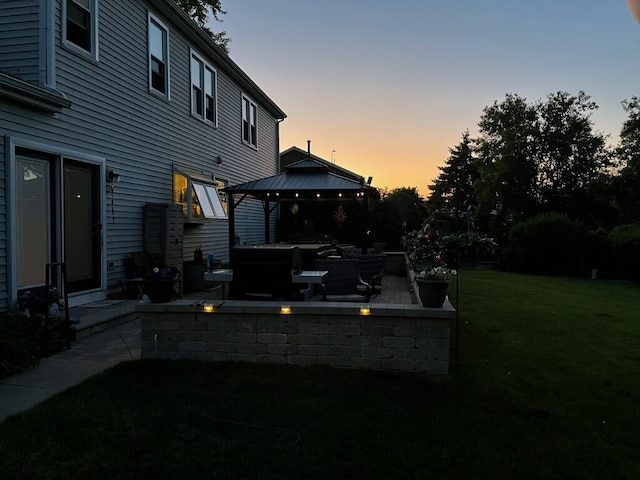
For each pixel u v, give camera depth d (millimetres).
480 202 29281
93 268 7438
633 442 3160
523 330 6715
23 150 5957
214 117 12352
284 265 6262
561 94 28391
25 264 6020
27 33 6195
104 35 7516
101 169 7441
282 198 12070
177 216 8984
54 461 2723
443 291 4375
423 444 3020
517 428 3305
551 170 28438
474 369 4664
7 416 3338
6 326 4539
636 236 17797
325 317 4508
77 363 4684
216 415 3398
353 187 10055
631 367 4930
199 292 9523
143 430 3139
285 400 3695
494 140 30141
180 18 9789
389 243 17875
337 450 2914
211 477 2594
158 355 4746
